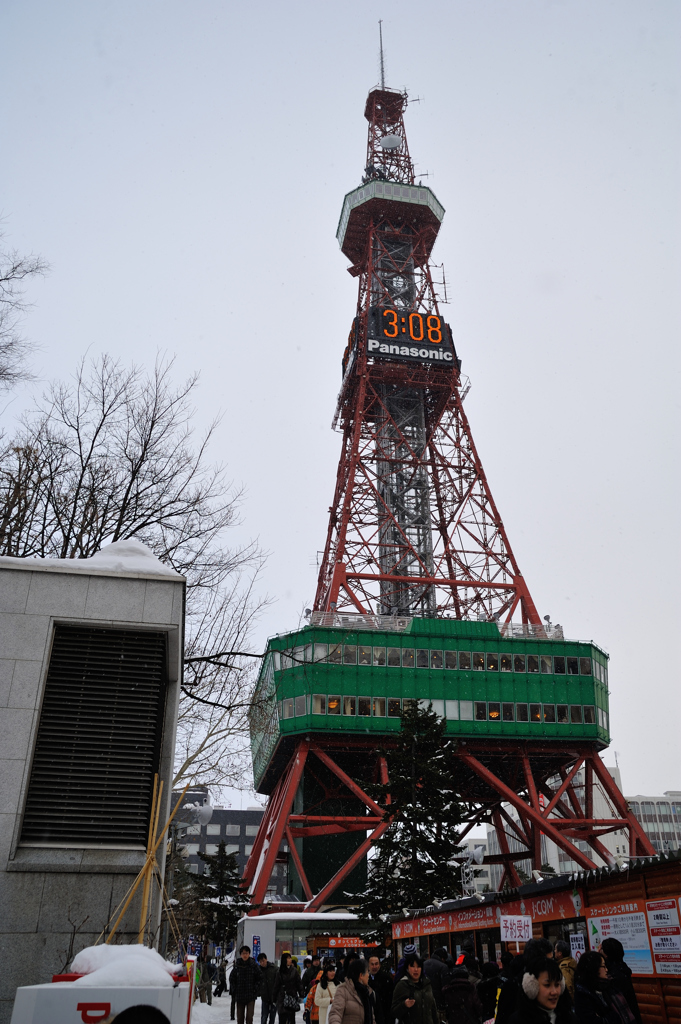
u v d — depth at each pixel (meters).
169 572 15.43
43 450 25.02
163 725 14.96
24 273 17.91
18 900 12.59
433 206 123.44
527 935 17.84
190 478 26.08
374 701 81.31
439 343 111.56
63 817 13.48
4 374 17.78
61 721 14.09
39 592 14.64
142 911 12.09
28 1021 6.90
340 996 12.19
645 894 17.61
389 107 136.50
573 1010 10.55
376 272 121.00
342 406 111.69
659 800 170.12
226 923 79.12
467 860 50.91
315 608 97.38
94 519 24.66
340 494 104.81
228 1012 40.25
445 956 17.31
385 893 48.88
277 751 86.56
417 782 51.84
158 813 14.40
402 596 99.12
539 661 87.81
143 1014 7.01
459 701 83.94
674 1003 16.41
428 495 105.12
